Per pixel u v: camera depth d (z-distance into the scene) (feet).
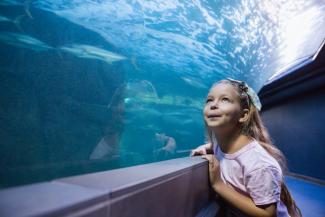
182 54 82.64
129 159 82.69
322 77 27.30
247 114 5.50
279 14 32.42
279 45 33.30
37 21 45.62
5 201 1.27
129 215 1.88
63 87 41.98
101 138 43.98
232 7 52.85
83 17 52.90
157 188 2.38
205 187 4.67
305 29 25.50
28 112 36.88
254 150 4.90
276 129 43.21
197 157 5.16
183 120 107.55
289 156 38.47
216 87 5.51
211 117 5.34
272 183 4.39
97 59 46.50
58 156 37.91
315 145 31.63
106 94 47.11
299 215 6.10
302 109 35.04
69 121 41.60
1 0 42.34
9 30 42.65
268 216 4.33
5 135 33.65
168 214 2.73
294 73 29.50
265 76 38.73
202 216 4.00
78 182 1.87
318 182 29.25
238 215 5.14
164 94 100.53
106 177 2.15
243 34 52.90
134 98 84.94
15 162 32.50
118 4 60.80
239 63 60.03
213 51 72.49
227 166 5.34
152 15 70.23
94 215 1.48
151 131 90.99
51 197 1.40
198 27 69.36
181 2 65.72
